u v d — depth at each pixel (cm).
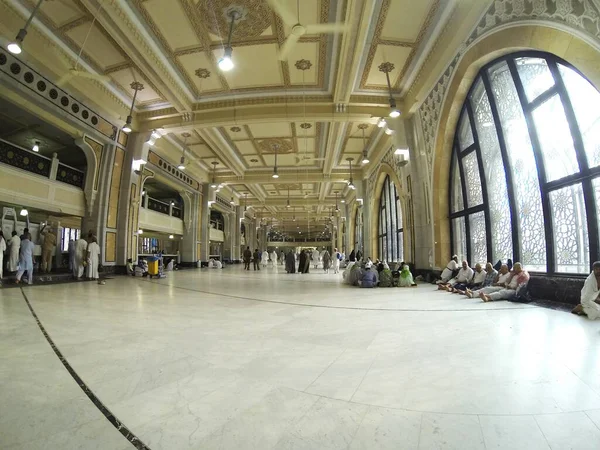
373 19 726
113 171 1154
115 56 859
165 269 1784
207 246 2036
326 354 284
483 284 713
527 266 654
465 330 373
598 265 431
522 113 653
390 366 254
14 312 461
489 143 761
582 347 299
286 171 1916
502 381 223
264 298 668
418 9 701
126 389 209
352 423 168
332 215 3503
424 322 420
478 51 661
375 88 1012
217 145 1449
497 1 590
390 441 152
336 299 652
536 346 304
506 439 154
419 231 1041
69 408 183
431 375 235
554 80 536
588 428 162
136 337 338
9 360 262
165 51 816
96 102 1017
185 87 986
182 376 232
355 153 1623
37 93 838
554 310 498
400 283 908
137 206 1272
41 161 980
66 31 770
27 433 156
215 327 389
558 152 570
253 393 204
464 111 823
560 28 462
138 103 1120
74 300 595
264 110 1064
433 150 930
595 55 417
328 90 1014
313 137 1420
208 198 2009
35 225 1193
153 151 1397
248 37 771
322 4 670
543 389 209
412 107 1007
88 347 301
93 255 1035
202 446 147
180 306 549
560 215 571
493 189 760
